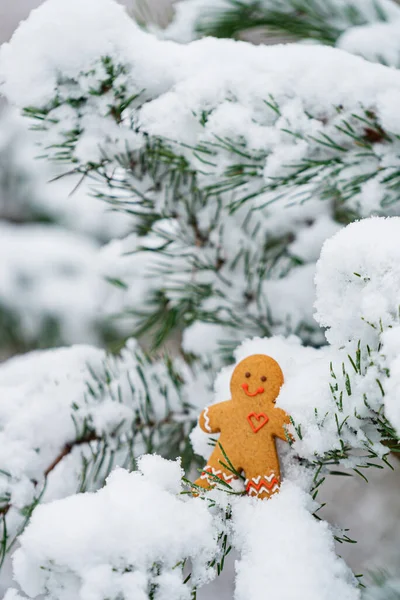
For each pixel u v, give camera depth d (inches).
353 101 46.7
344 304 42.3
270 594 40.9
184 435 53.6
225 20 56.1
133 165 51.1
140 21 57.9
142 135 48.8
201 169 49.4
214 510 43.1
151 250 54.7
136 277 63.7
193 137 48.2
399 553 56.6
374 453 42.3
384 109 46.4
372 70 46.8
